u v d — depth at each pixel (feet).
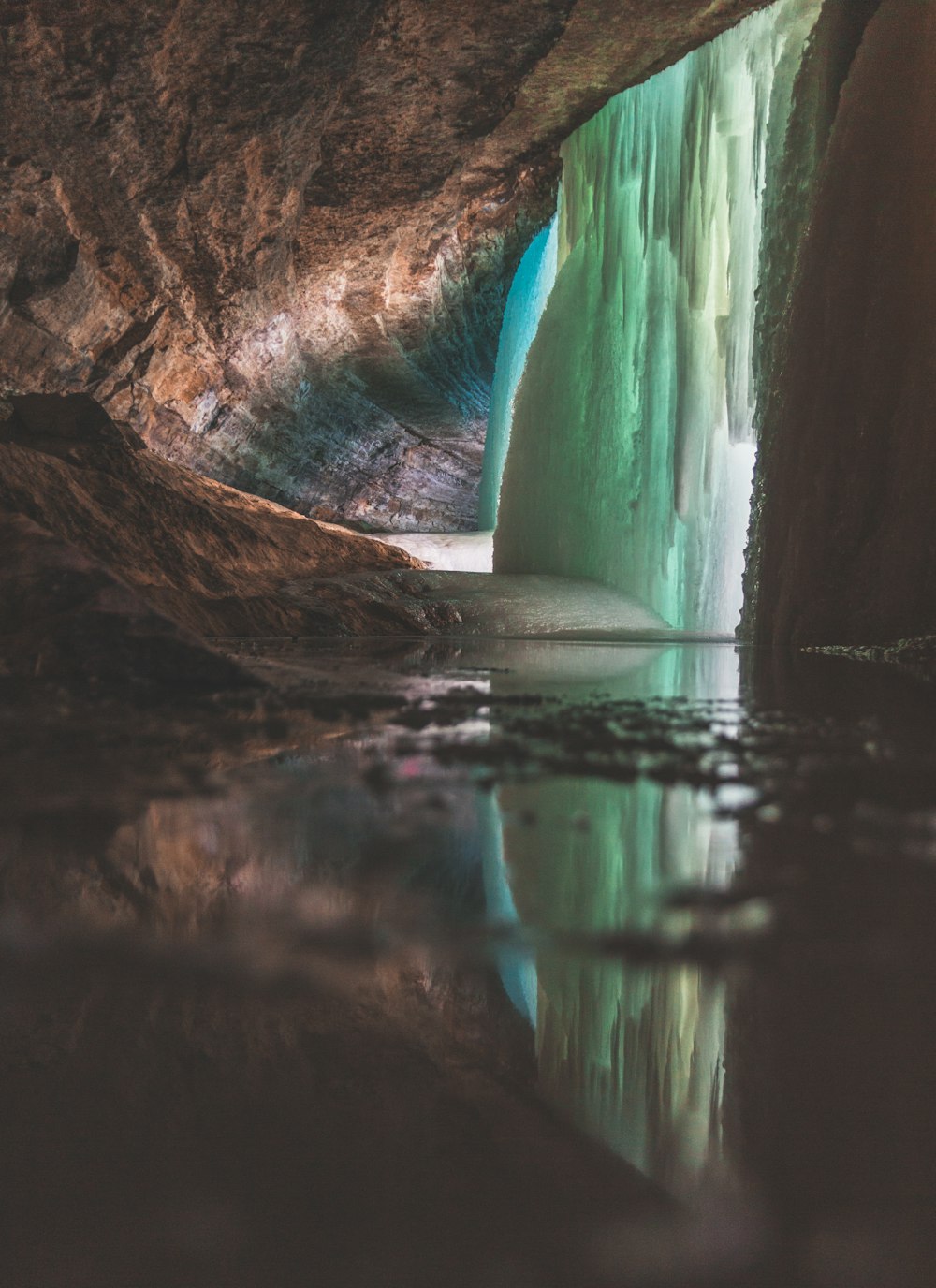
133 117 37.29
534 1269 1.56
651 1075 2.32
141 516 29.58
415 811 4.67
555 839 4.08
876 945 2.66
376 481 76.74
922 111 24.57
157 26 33.71
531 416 47.55
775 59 35.32
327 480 72.02
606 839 4.09
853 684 13.32
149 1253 1.61
